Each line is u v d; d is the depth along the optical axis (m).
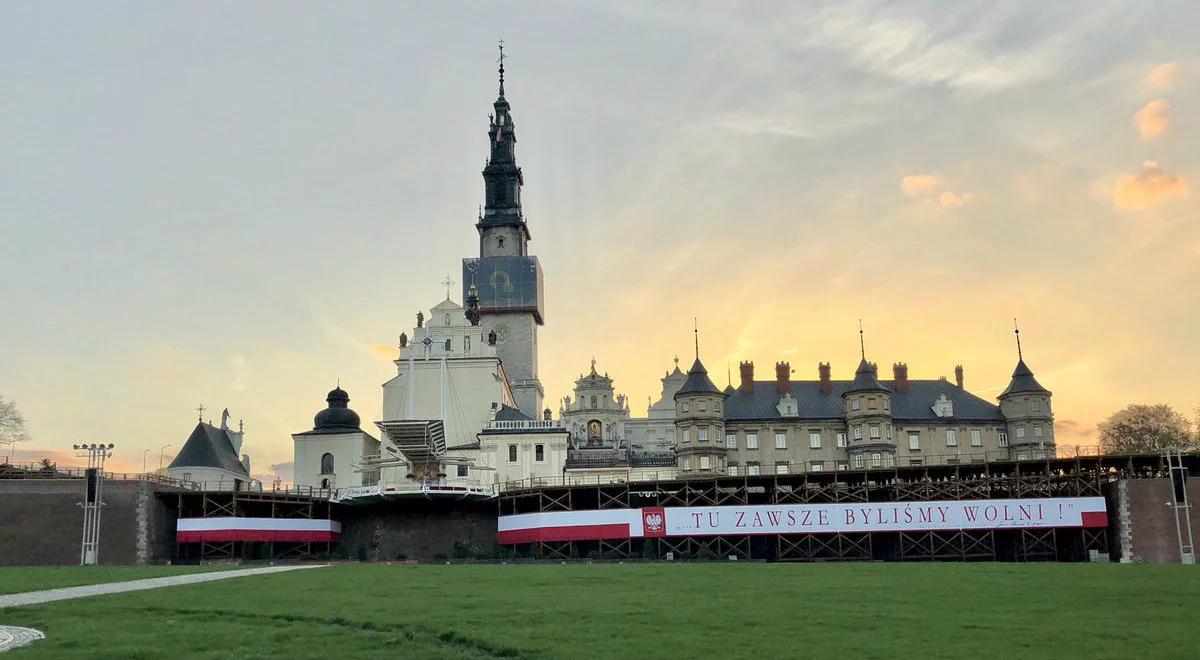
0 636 39.59
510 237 190.75
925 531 107.75
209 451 134.50
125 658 34.75
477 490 115.62
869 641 38.09
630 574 71.56
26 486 101.69
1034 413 147.75
